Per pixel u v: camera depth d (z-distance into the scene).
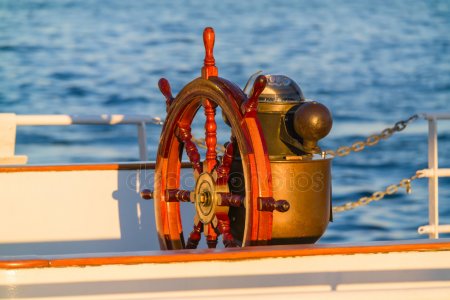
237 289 6.26
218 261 6.25
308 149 7.56
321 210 7.72
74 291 6.08
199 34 67.06
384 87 51.31
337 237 27.08
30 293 6.04
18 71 55.72
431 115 12.27
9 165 10.31
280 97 7.76
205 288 6.23
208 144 7.86
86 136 39.91
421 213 29.05
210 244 7.84
